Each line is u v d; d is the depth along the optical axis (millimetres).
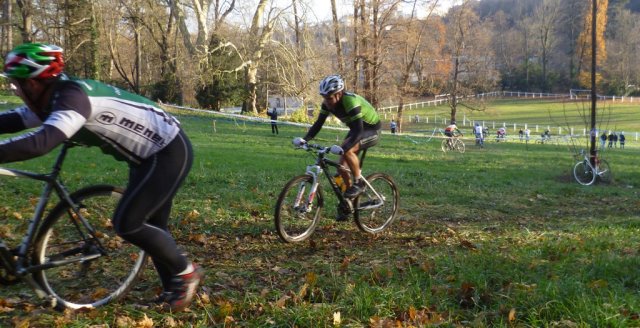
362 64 38500
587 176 15242
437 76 46281
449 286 4281
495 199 10359
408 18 38844
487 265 4949
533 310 3641
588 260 5289
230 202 7906
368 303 3785
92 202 3752
